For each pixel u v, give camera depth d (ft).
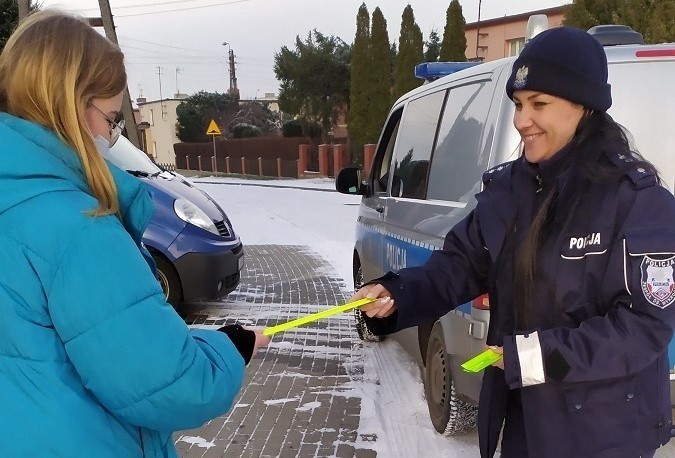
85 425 3.99
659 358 5.10
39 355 3.91
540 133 5.27
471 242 6.28
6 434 3.89
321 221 46.60
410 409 12.42
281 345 16.87
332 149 99.81
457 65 13.71
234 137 145.18
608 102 5.13
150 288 4.04
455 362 9.80
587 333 4.67
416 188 12.53
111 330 3.80
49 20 4.24
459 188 10.14
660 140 8.80
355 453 10.68
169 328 4.02
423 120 13.07
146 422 4.06
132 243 4.12
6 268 3.85
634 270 4.66
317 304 21.62
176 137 168.96
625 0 46.01
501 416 5.74
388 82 92.38
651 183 4.86
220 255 17.69
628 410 4.92
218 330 4.90
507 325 5.59
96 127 4.52
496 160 9.00
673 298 4.58
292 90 108.78
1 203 3.86
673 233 4.64
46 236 3.81
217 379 4.27
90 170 4.16
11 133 3.95
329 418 12.14
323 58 104.32
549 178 5.38
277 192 75.15
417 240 11.64
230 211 53.93
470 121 10.32
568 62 4.98
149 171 18.65
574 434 5.01
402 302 6.23
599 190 4.94
